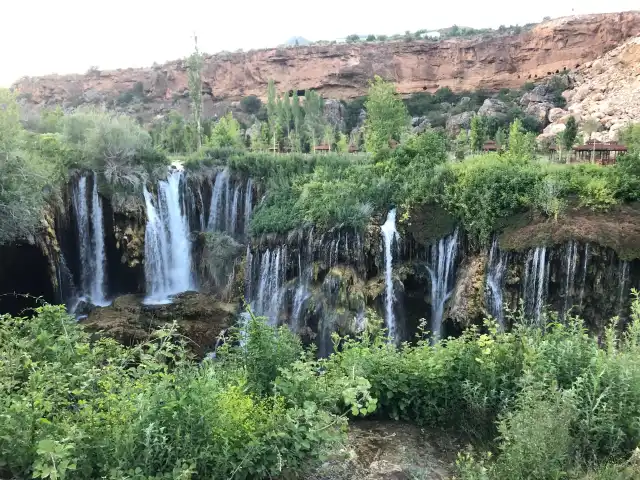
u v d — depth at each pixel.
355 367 6.43
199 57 39.75
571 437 5.06
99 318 18.72
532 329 7.36
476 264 16.70
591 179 16.45
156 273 23.69
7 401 4.90
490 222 16.70
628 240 14.26
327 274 19.16
